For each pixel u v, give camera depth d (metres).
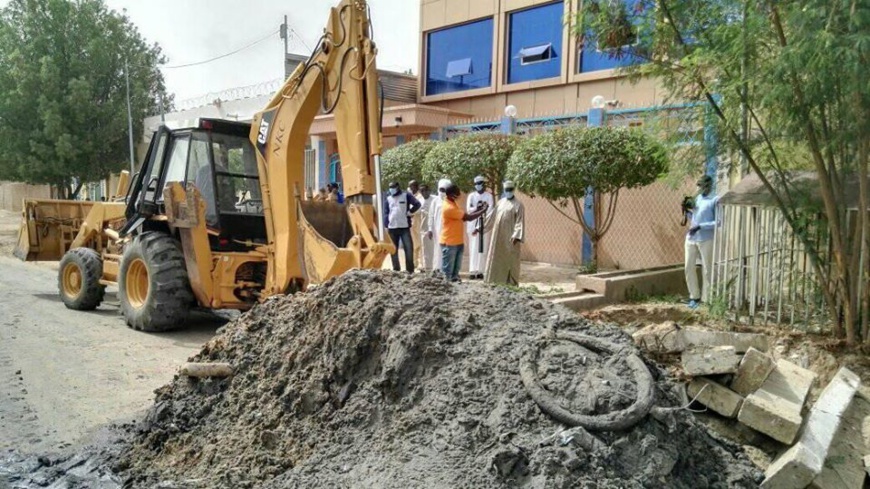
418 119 16.14
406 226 10.85
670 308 7.57
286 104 7.99
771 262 6.64
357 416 4.07
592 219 12.96
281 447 4.15
